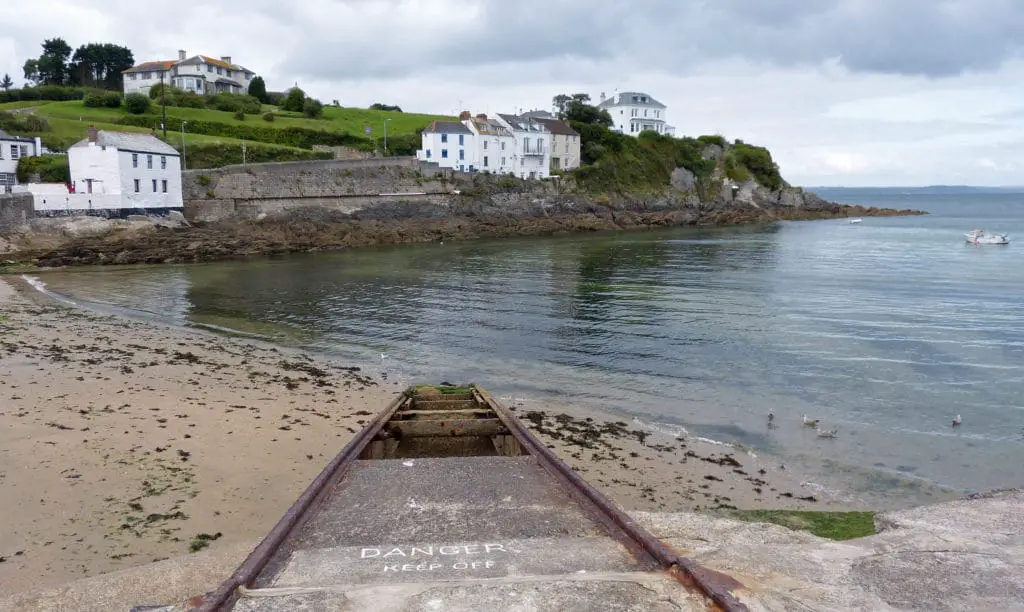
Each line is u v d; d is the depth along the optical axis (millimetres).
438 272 42250
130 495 10836
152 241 48250
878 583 5242
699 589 4336
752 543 6418
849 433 15398
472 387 15508
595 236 69062
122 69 105438
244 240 51969
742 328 26375
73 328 24984
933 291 35094
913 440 14961
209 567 6672
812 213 102625
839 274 41625
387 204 65625
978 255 53094
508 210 74375
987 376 19719
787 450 14359
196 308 30281
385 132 77500
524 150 82812
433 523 5961
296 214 59938
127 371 18953
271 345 23766
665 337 25000
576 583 4480
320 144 75188
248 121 76000
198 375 19016
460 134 77562
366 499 6668
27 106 71812
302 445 13594
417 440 11422
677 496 11891
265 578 4738
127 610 5809
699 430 15586
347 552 5270
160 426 14258
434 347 23703
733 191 101062
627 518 5621
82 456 12328
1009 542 6578
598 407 17266
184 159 58469
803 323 27250
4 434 13211
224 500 10812
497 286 36875
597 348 23453
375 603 4227
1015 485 12688
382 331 26250
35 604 5906
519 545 5395
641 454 13945
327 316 28984
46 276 38719
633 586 4441
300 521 5949
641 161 92500
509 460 8141
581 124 92938
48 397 15984
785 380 19578
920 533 6934
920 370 20391
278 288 36031
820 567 5602
